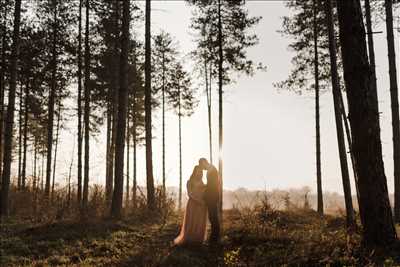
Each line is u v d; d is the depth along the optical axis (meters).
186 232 8.93
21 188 19.56
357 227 9.66
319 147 20.84
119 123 13.90
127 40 14.41
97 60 21.48
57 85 22.36
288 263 6.59
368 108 7.11
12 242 8.70
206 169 9.41
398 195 15.34
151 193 15.62
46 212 13.38
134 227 11.43
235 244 8.57
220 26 20.80
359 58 7.20
